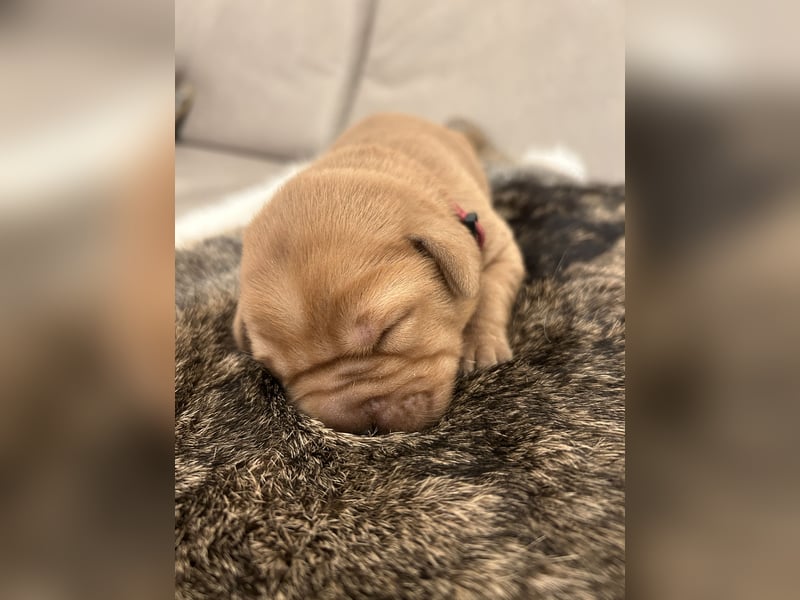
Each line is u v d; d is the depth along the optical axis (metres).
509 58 0.38
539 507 0.13
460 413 0.16
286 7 0.43
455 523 0.13
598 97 0.35
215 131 0.43
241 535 0.13
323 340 0.17
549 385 0.16
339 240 0.18
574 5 0.36
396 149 0.25
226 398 0.17
